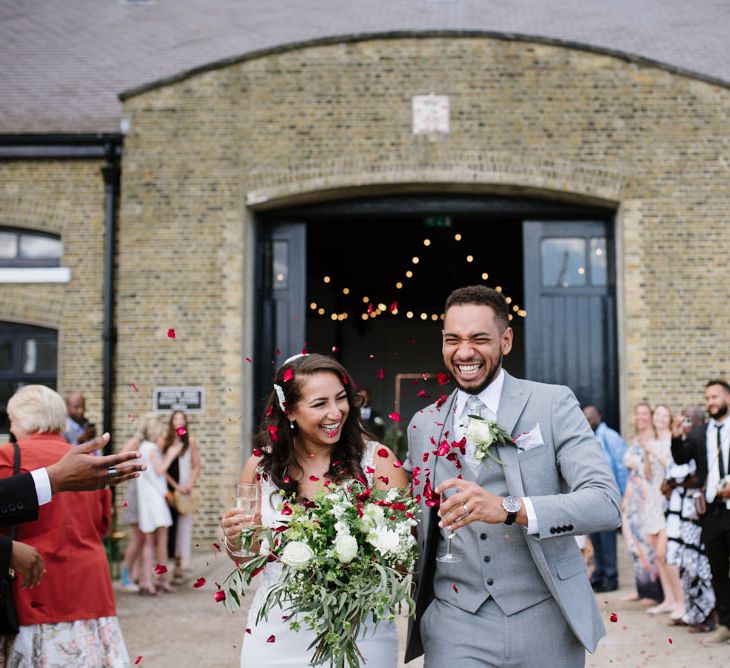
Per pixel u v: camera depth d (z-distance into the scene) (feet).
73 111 41.29
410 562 8.94
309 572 8.66
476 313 9.29
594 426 27.37
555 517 8.26
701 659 18.52
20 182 39.50
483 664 8.84
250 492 9.07
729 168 37.78
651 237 37.86
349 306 71.41
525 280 39.78
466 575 9.12
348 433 10.23
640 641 20.16
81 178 39.40
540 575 8.96
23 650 11.18
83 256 39.14
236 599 8.89
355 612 8.54
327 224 53.47
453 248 59.26
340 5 48.80
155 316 38.27
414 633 9.65
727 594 19.85
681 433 23.63
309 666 9.40
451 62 38.32
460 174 37.93
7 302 39.27
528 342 39.52
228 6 50.01
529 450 9.09
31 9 50.72
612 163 37.96
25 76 44.19
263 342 40.11
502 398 9.50
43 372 39.45
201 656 19.38
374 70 38.42
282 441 10.18
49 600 11.41
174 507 27.58
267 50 38.52
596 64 38.17
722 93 38.01
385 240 57.31
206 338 38.11
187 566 30.09
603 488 8.62
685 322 37.52
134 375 38.09
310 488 10.02
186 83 38.88
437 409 9.94
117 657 12.00
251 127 38.60
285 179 38.37
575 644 9.01
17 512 9.20
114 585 28.19
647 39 44.75
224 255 38.37
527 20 46.16
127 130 38.83
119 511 35.27
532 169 37.91
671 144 37.96
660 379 37.37
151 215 38.60
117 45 46.91
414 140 38.09
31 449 11.80
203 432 37.68
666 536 21.93
